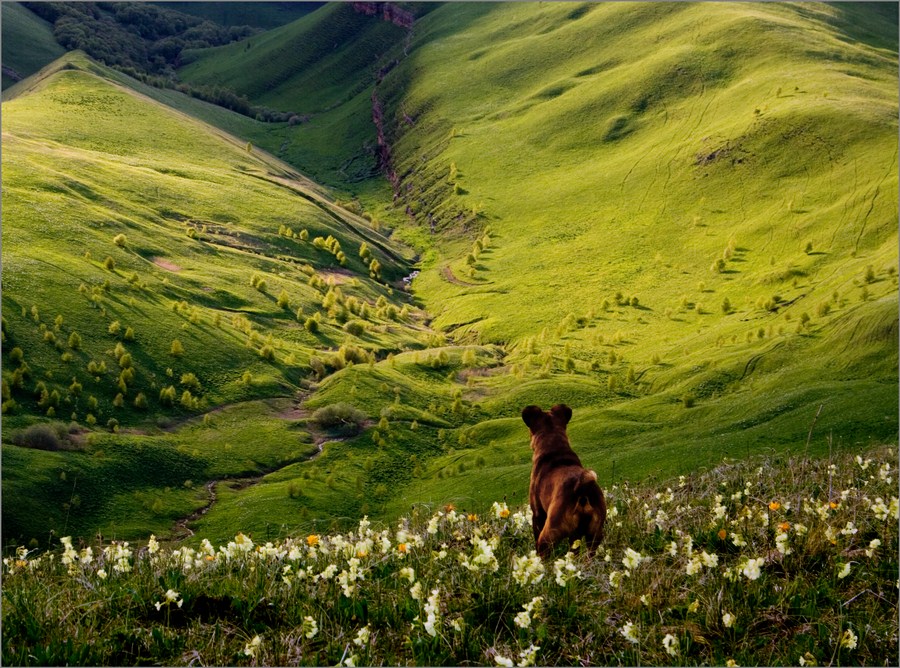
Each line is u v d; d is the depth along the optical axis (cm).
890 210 10769
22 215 10369
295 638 730
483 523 1149
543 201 16112
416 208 18325
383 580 859
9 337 7519
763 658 693
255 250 12975
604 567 877
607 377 8950
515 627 748
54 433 6169
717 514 1023
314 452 7144
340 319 11181
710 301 10831
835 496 1109
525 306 12206
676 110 17150
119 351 7950
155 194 13738
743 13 19712
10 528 4850
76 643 698
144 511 5644
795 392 5166
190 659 693
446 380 9350
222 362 8662
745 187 13575
